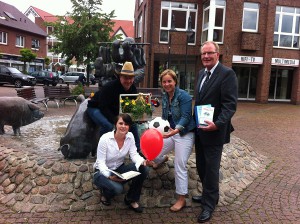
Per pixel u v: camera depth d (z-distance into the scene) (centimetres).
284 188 503
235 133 943
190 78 2348
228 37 2077
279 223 389
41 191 423
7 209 405
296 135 950
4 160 491
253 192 483
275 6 2095
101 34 1886
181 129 387
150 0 2089
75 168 442
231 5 2050
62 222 374
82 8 1872
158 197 433
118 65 717
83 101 492
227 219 394
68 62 2002
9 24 4028
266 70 2142
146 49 2134
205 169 410
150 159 374
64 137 468
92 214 395
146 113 443
